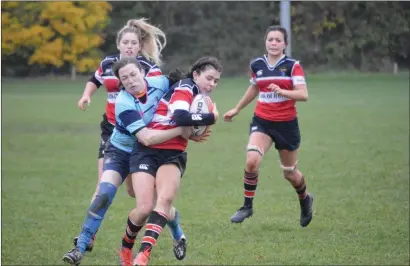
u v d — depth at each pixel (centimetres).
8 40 14938
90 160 5394
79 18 14925
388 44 15362
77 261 2022
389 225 3291
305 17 15525
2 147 6094
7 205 3800
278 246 2962
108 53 16612
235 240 3070
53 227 3325
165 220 1978
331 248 2927
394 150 5672
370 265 2702
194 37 16438
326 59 15625
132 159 2066
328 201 3794
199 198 3944
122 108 2042
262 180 4488
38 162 5291
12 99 11194
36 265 2748
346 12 15450
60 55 15225
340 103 9981
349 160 5178
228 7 16400
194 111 2016
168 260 2783
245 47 16375
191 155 5628
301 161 5147
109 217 3512
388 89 12238
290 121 2631
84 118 8512
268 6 16412
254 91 2694
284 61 2589
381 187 4181
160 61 2475
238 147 6084
